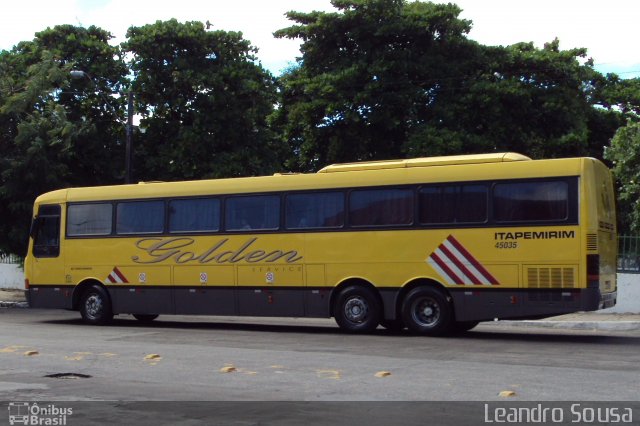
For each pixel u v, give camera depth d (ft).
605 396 29.66
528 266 47.83
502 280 48.52
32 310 82.69
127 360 40.65
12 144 89.86
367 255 52.70
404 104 87.66
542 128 93.20
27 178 85.76
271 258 55.83
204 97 93.86
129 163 82.07
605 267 48.29
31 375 36.04
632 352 42.93
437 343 47.52
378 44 91.09
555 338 51.03
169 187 60.54
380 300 52.60
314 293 54.29
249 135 98.37
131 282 61.52
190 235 59.16
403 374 35.24
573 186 47.03
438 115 88.17
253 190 56.95
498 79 91.35
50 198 65.98
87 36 99.09
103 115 98.27
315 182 54.85
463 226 49.88
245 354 42.78
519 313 48.06
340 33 91.91
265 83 100.32
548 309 47.21
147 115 97.25
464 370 36.27
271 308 55.67
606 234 48.96
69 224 64.80
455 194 50.37
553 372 35.50
